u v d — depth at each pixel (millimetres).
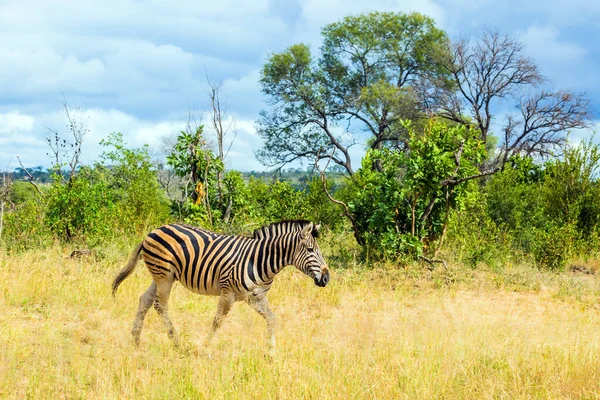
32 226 13117
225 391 5910
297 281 11000
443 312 9508
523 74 35469
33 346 7051
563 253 14289
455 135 13602
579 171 17109
